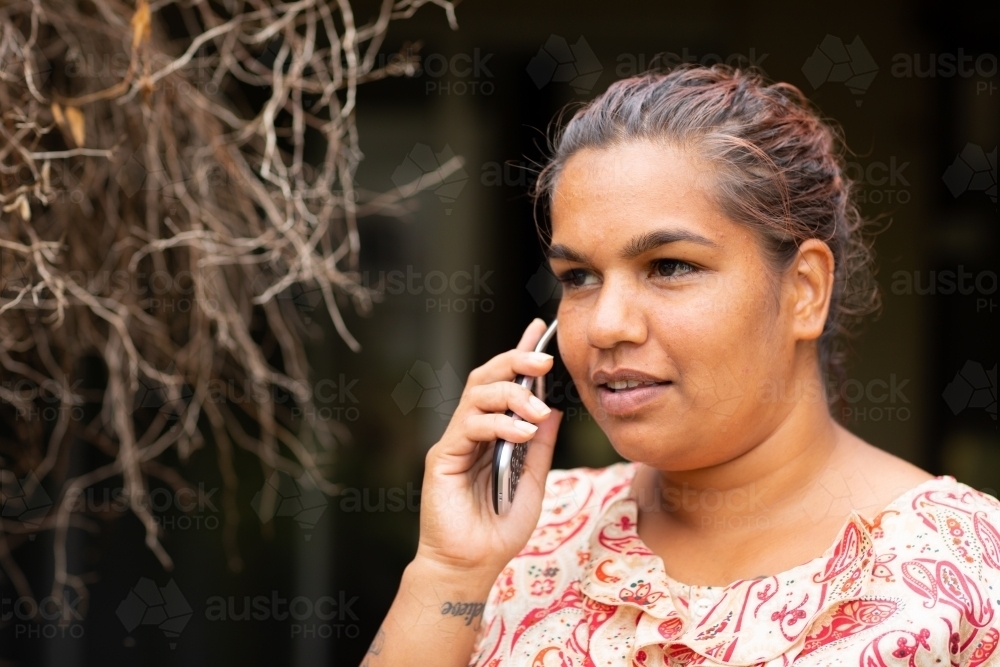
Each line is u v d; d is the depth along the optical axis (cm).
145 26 178
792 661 115
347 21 191
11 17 192
